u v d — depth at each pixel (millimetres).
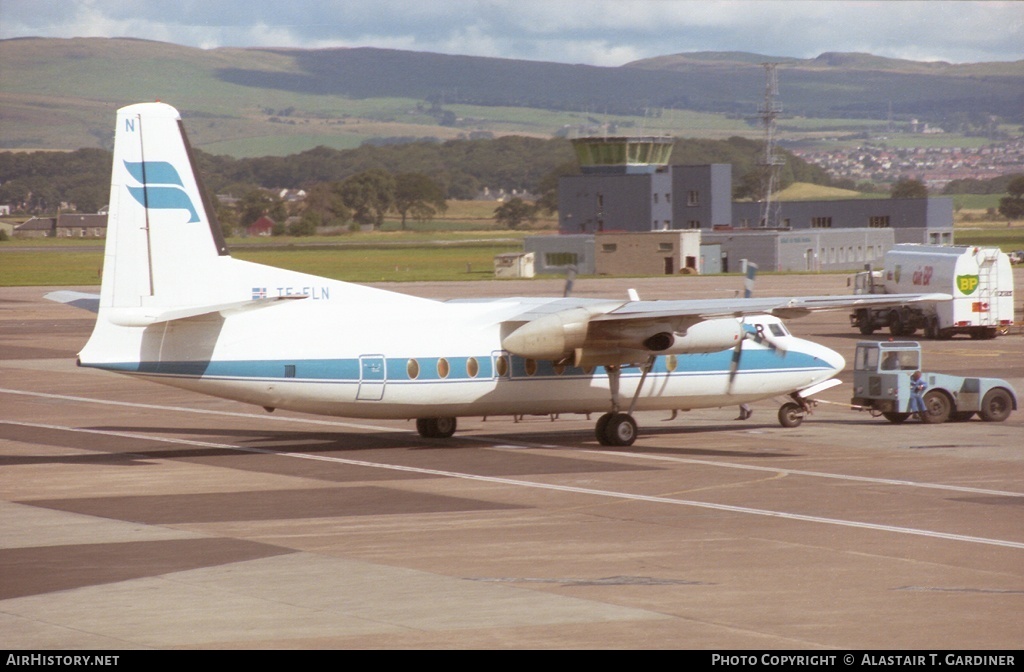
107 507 52531
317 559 42438
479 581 39250
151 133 62250
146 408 91938
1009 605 36375
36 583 38969
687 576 39969
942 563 42000
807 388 80250
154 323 61312
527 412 70812
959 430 78438
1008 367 114000
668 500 54219
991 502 53781
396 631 33594
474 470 62906
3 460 66875
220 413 88938
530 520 49625
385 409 67250
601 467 63938
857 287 155500
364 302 67812
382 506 52812
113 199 61781
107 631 33625
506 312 70500
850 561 42250
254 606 36188
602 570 40844
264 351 64125
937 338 143750
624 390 72188
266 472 62406
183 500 54312
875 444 72375
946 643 32500
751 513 51156
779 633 33406
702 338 70562
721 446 71875
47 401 96188
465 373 68188
